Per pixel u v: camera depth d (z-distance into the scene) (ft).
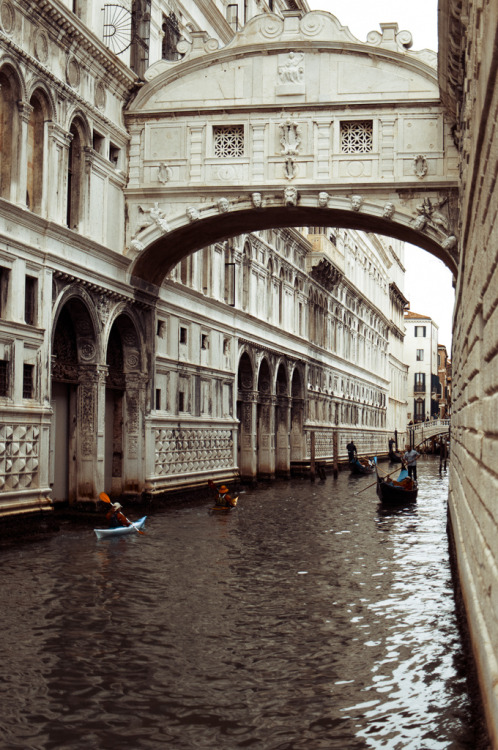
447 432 306.96
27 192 65.98
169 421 90.99
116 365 84.84
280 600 42.98
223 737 25.30
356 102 79.36
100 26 76.89
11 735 25.29
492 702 21.83
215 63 82.07
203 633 36.47
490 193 22.85
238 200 81.66
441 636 36.11
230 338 113.70
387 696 28.63
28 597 42.65
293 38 80.38
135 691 29.12
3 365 60.54
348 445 167.73
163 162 82.69
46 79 65.77
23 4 61.98
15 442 61.00
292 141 80.79
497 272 21.06
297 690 29.32
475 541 31.91
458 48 56.34
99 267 75.72
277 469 143.54
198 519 77.82
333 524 76.02
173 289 93.04
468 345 40.34
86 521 71.72
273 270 135.85
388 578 49.19
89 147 74.38
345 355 197.57
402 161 79.10
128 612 39.93
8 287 60.70
